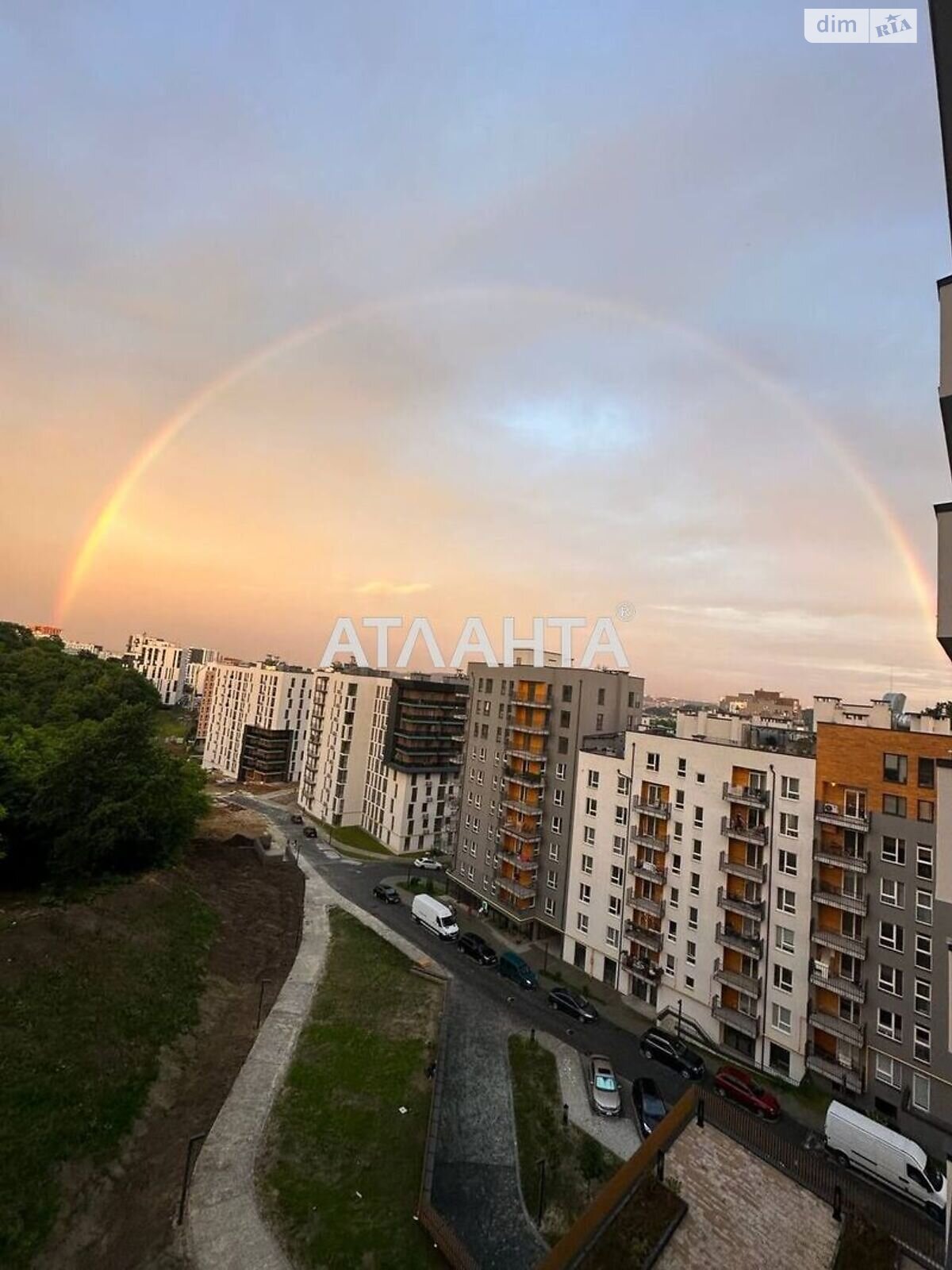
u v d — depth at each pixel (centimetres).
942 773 1077
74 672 8594
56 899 4153
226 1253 2228
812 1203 1872
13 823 4503
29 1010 3005
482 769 6425
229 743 13950
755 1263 1709
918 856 3388
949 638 970
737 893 4075
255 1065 3359
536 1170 2777
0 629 10038
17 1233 2131
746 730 4450
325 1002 4116
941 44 764
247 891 5888
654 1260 1714
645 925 4581
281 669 13988
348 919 5625
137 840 4947
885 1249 1683
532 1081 3425
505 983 4628
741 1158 2028
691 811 4388
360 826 9381
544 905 5459
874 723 3912
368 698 9588
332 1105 3067
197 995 3872
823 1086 3581
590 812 5150
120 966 3672
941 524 990
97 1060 2950
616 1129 3106
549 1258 1695
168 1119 2867
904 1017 3328
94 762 4756
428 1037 3750
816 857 3697
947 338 968
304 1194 2511
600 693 5581
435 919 5469
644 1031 4138
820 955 3666
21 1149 2378
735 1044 3969
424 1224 2389
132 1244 2230
